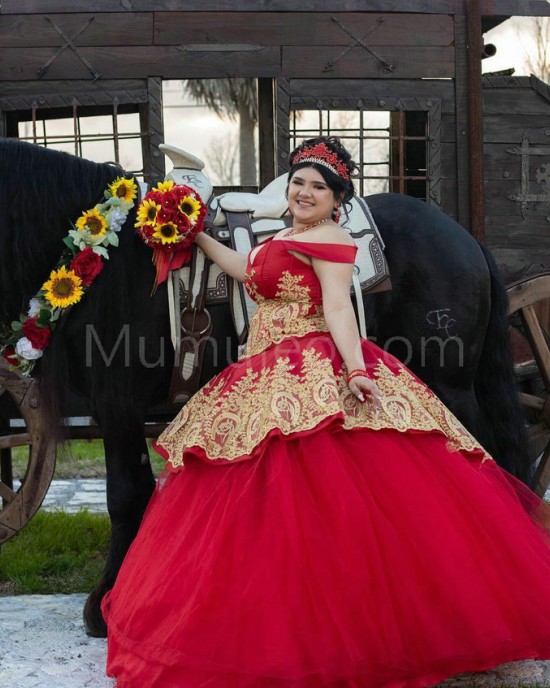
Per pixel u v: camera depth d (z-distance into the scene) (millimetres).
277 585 2164
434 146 4027
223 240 2922
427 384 3072
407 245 3043
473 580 2240
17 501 3318
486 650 2186
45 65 3918
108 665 2404
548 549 2559
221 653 2139
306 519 2246
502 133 4062
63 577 3695
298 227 2605
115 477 2861
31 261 2885
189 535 2348
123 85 3959
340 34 4012
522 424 3266
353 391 2408
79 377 2895
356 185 5031
